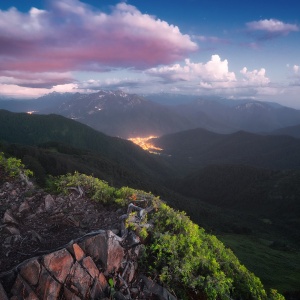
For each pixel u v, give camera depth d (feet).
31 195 35.35
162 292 24.07
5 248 25.41
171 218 32.40
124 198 36.45
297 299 97.66
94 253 24.57
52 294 21.08
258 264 161.38
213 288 26.12
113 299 22.33
